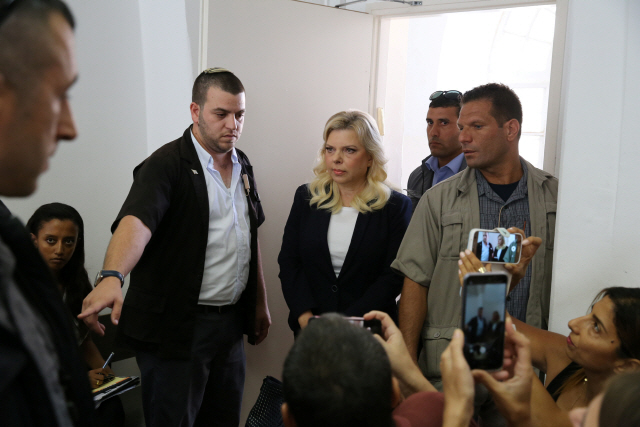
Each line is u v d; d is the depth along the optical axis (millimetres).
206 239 2199
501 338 1061
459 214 2023
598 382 1431
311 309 2295
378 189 2303
